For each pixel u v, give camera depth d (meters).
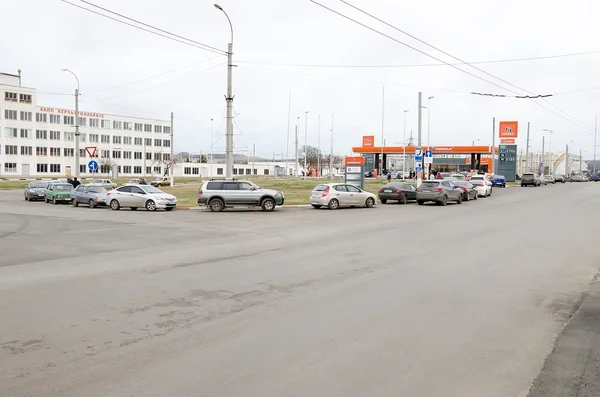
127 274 9.41
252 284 8.54
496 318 6.56
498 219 21.00
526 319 6.54
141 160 113.62
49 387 4.37
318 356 5.14
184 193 41.38
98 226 18.56
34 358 5.06
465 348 5.41
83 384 4.44
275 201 26.81
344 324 6.25
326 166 130.75
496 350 5.36
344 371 4.75
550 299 7.60
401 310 6.91
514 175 69.00
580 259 11.13
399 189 32.41
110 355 5.15
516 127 68.38
